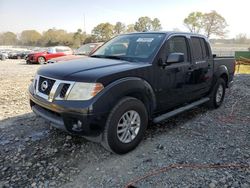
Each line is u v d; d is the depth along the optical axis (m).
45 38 85.81
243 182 3.14
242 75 13.57
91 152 3.82
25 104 6.37
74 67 3.79
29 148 3.89
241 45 80.69
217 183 3.12
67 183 3.11
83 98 3.32
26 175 3.24
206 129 4.88
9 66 19.62
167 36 4.54
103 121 3.41
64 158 3.64
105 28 65.69
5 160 3.55
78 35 71.44
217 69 6.07
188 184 3.09
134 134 3.86
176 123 5.17
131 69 3.76
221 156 3.79
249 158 3.74
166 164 3.53
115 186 3.05
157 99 4.26
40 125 4.79
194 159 3.68
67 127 3.44
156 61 4.16
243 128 4.97
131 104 3.67
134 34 5.00
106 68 3.71
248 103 6.92
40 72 3.96
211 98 6.09
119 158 3.68
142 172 3.34
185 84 4.88
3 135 4.33
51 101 3.53
